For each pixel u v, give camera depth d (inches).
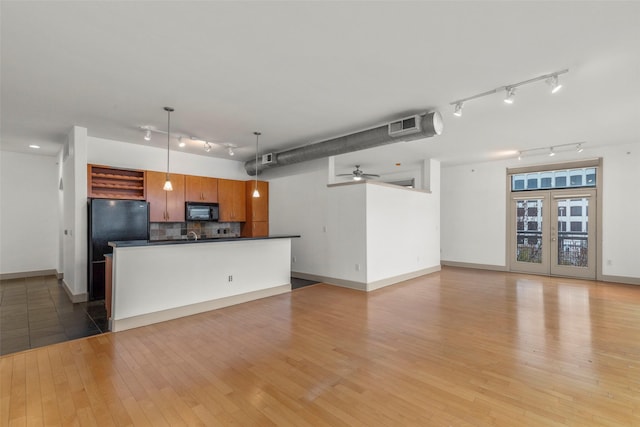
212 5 81.4
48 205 269.0
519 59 109.2
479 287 226.4
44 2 79.4
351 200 226.8
